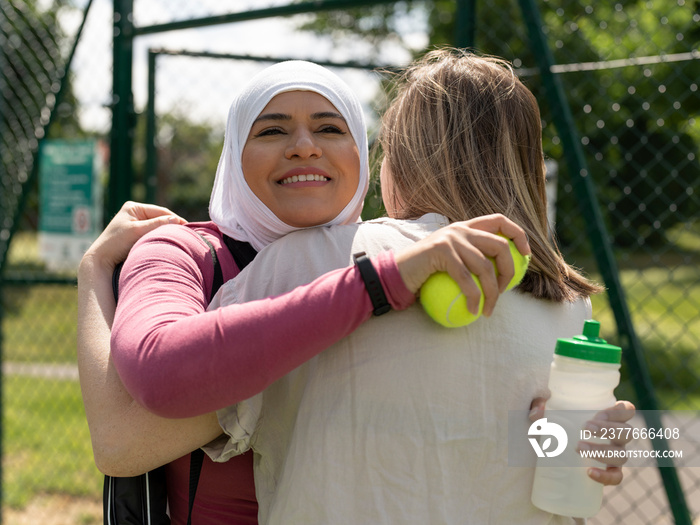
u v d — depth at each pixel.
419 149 1.24
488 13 5.60
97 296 1.28
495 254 1.00
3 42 3.75
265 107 1.33
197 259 1.22
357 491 1.05
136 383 0.98
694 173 9.45
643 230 9.45
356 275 1.00
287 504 1.07
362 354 1.06
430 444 1.05
